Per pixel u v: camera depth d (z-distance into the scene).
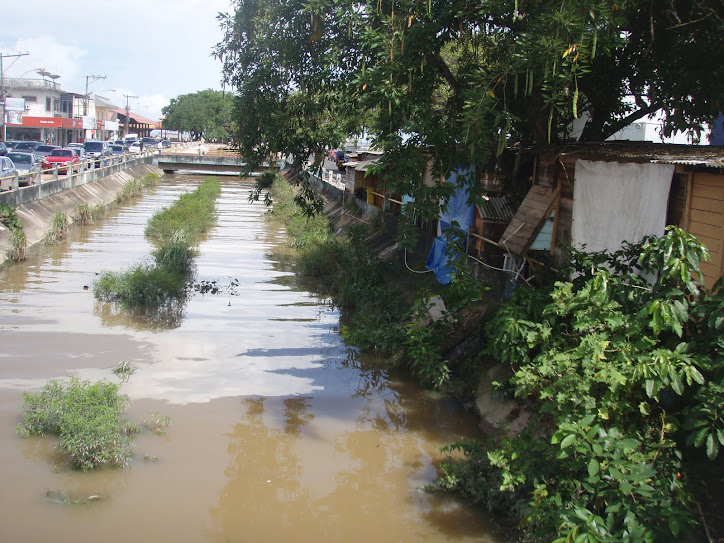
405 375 12.38
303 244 25.53
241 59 13.07
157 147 63.22
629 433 6.64
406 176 10.40
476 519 7.73
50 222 24.91
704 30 10.76
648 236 7.72
